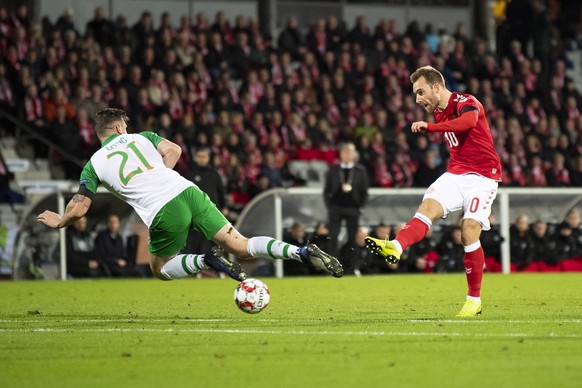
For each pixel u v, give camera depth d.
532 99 96.56
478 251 31.33
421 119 91.38
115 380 19.27
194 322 30.59
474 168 31.39
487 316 31.27
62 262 66.62
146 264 68.94
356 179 65.06
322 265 28.31
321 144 86.44
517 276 62.22
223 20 92.69
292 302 39.62
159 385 18.62
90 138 80.00
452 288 49.00
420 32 100.00
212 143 80.44
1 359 22.23
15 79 80.06
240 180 79.06
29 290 51.81
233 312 34.72
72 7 98.12
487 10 112.06
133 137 31.64
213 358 21.95
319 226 69.25
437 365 20.50
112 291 50.28
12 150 83.19
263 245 29.72
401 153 86.19
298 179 81.00
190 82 86.06
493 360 21.08
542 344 23.55
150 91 83.31
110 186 31.23
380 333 26.12
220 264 29.61
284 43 94.62
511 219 71.81
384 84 93.31
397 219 71.00
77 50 83.19
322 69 93.62
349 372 19.80
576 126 97.25
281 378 19.20
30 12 95.75
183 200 30.81
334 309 35.41
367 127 88.00
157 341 25.19
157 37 87.69
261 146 84.00
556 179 87.31
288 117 86.62
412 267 69.94
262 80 88.88
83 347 24.22
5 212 76.50
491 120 93.19
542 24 100.31
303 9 108.56
